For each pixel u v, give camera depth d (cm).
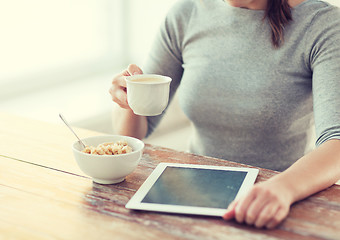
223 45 146
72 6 281
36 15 263
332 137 113
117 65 321
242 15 143
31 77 269
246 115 142
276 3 136
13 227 89
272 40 138
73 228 88
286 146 147
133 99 112
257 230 88
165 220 91
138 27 308
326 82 124
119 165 103
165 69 160
